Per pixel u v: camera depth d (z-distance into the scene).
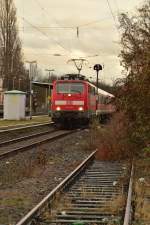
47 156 24.69
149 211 12.11
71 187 15.74
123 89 20.89
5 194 14.41
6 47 85.62
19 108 58.84
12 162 21.95
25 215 11.11
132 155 21.80
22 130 41.66
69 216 11.48
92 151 27.61
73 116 45.47
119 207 12.48
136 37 21.42
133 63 20.83
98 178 17.92
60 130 46.78
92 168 20.86
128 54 21.19
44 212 11.62
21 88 105.56
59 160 23.42
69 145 31.17
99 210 12.27
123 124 22.64
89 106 46.09
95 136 29.64
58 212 11.94
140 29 21.44
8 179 17.17
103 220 11.13
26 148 27.45
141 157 20.73
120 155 23.67
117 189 15.36
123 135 23.44
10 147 29.03
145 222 11.20
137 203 12.88
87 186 16.03
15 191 14.91
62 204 12.77
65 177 17.67
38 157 22.45
